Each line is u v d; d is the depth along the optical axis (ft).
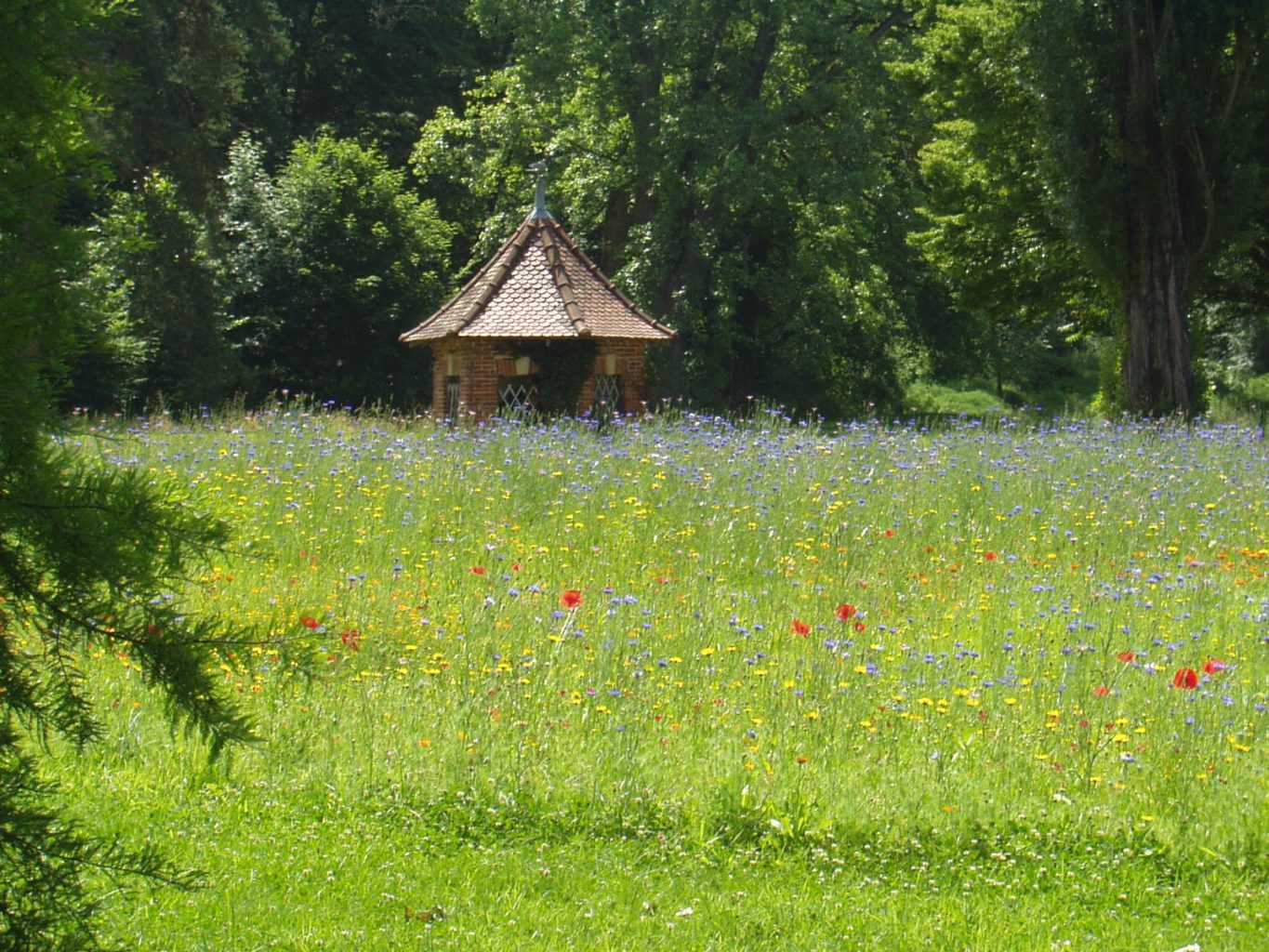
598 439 62.34
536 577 40.29
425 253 147.13
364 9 171.01
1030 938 18.84
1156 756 24.73
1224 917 19.65
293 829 21.90
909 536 46.21
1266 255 109.19
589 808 22.66
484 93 136.67
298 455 56.24
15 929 12.98
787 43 124.16
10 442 13.41
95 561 13.39
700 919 19.26
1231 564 43.14
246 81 157.89
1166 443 63.16
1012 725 26.37
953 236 119.65
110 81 14.84
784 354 133.49
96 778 23.25
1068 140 95.50
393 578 39.04
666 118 119.65
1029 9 97.35
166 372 126.41
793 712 27.07
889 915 19.44
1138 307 96.84
